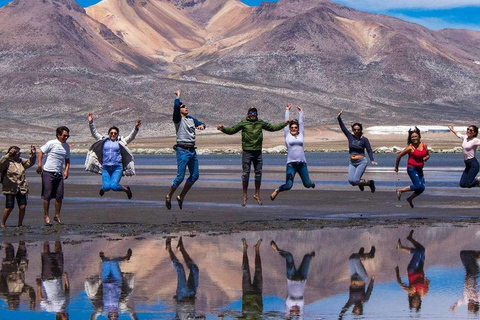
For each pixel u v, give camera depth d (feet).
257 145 58.08
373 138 641.81
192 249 44.65
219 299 31.19
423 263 39.68
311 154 370.94
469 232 52.44
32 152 57.31
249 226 55.88
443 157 292.40
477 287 33.50
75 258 41.22
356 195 86.33
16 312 28.86
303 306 29.96
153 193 91.30
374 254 42.73
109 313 28.76
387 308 29.63
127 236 50.52
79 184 112.37
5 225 57.11
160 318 28.04
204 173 155.12
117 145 57.36
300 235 51.06
